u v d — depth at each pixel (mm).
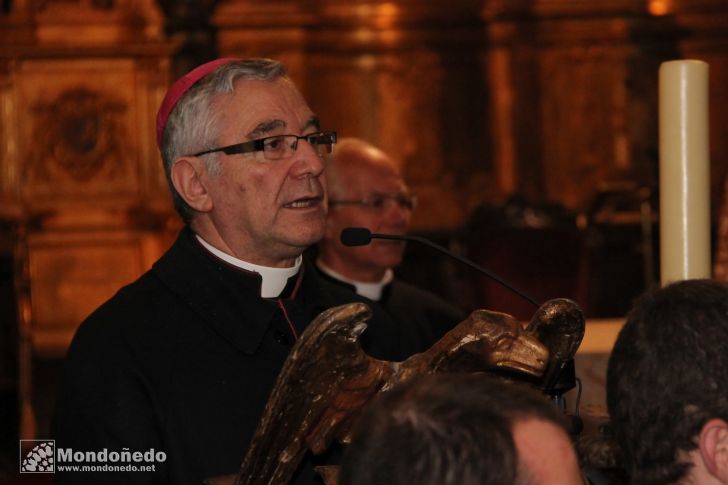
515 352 3104
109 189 15641
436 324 6879
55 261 15281
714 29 18094
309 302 4215
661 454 2732
